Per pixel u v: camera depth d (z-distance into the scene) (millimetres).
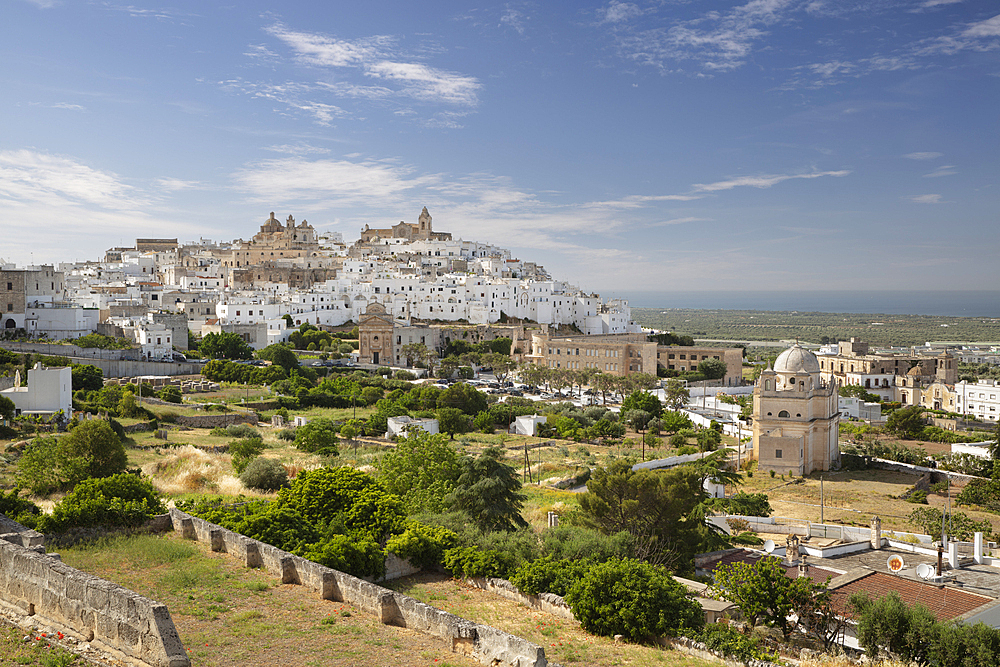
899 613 40969
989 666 37312
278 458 93438
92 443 64500
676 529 58750
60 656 21672
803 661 38562
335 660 26672
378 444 113312
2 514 40062
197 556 37094
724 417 153750
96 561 35688
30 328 155250
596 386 181875
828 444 114812
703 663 35719
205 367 155875
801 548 61406
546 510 71875
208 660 26047
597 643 37125
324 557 39594
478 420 136625
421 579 44844
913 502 94438
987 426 158375
